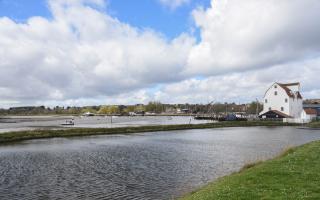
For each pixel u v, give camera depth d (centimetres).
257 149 4775
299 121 12356
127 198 2170
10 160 3762
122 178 2772
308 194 1538
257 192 1627
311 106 15775
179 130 9238
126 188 2431
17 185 2533
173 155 4178
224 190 1745
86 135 7356
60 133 7194
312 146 3625
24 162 3625
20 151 4575
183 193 2272
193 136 7212
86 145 5378
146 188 2430
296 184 1747
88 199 2155
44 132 7056
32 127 10600
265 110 14188
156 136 7225
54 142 5838
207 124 10875
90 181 2662
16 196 2227
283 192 1590
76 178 2775
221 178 2441
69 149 4822
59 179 2741
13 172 3047
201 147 5062
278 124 11650
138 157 4003
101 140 6262
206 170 3123
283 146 5134
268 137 6844
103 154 4275
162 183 2588
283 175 2000
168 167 3294
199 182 2611
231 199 1541
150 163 3547
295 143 5581
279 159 2714
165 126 9719
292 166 2291
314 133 7950
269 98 14025
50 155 4181
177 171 3077
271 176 1994
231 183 1931
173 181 2655
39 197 2202
